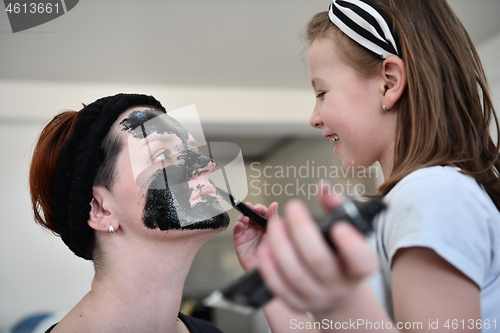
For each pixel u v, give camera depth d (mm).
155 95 1959
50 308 2072
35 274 2086
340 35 773
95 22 1670
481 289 504
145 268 720
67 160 723
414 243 480
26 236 2098
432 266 483
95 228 721
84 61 1862
